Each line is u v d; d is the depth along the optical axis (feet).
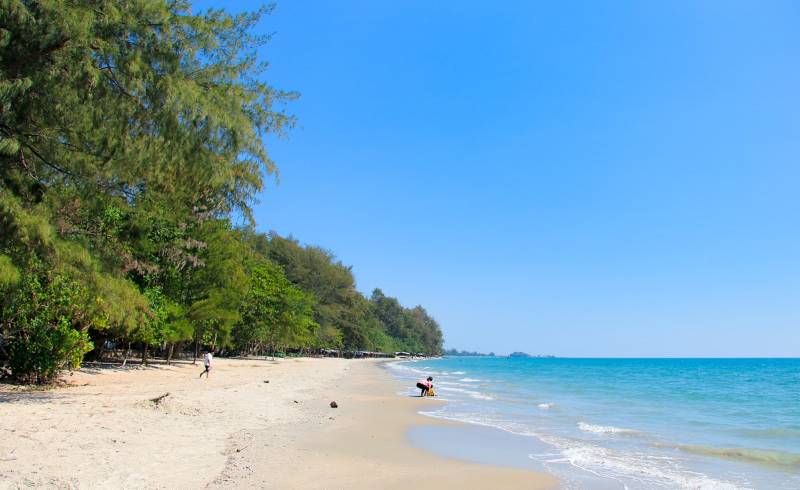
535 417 64.59
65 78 31.27
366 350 395.96
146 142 34.42
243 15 40.50
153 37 33.09
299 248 311.47
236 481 25.70
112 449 28.63
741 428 58.75
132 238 56.44
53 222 40.57
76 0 31.63
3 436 28.37
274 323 194.29
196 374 96.58
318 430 44.78
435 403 79.30
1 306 49.70
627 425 60.39
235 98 37.37
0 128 32.27
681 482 31.76
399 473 31.14
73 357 56.90
